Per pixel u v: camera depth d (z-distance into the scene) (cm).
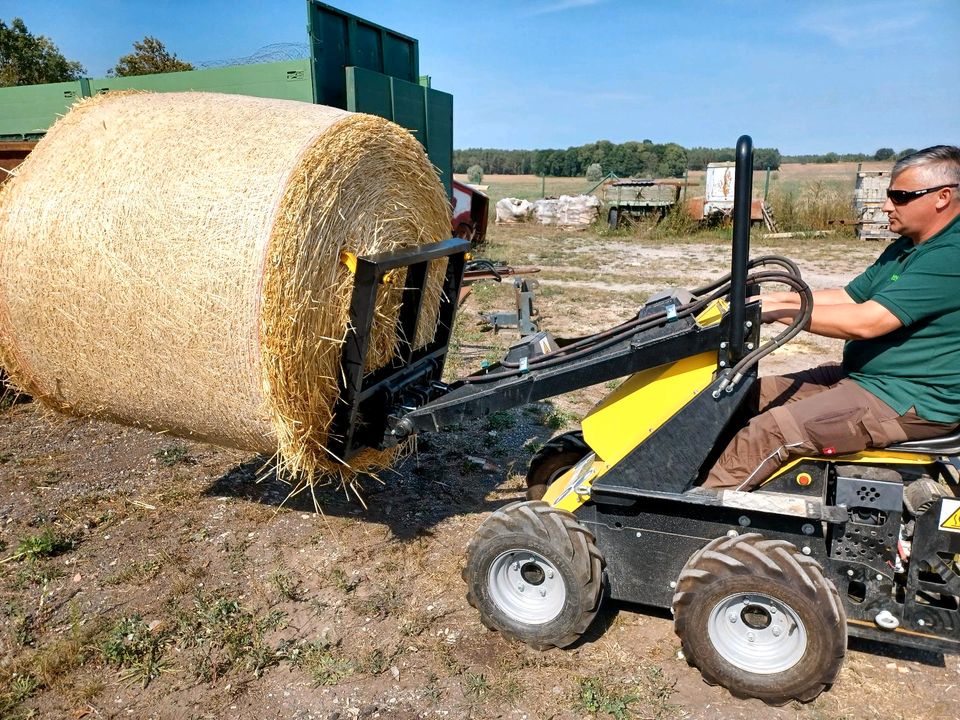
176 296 320
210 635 326
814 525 289
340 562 388
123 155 342
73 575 371
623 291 1162
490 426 579
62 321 350
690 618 284
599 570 303
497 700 289
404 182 390
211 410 346
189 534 413
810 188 2098
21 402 605
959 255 258
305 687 297
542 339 369
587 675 302
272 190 310
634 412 312
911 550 279
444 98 888
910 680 300
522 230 2145
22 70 2433
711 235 1955
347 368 351
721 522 302
